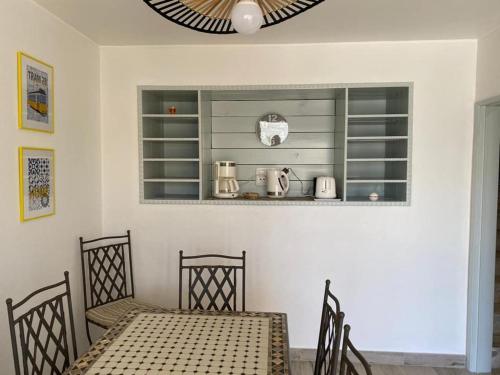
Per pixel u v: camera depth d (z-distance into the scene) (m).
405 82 2.62
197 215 2.79
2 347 1.76
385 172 3.05
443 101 2.62
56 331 2.22
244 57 2.70
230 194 2.85
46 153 2.10
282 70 2.68
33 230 2.00
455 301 2.70
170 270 2.83
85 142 2.57
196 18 1.18
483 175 2.56
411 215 2.68
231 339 1.60
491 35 2.40
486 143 2.55
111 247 2.78
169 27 2.38
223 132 3.10
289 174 3.07
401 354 2.74
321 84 2.66
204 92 2.78
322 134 3.04
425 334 2.73
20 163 1.87
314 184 2.98
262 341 1.58
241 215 2.78
